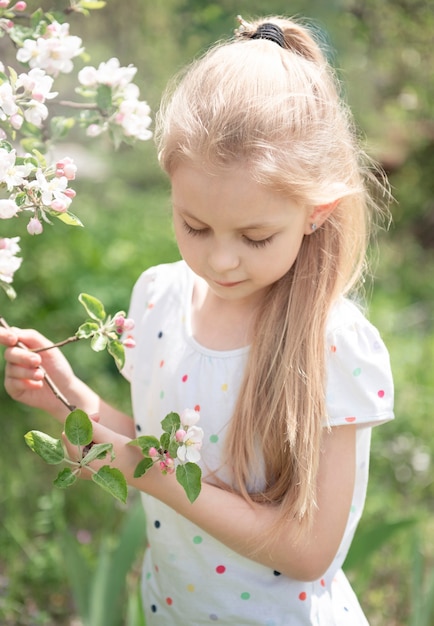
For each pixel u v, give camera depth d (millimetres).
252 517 1434
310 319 1431
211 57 1388
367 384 1435
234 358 1486
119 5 5957
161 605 1633
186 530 1550
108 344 1335
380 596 2799
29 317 4422
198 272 1370
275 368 1443
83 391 1638
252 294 1503
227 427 1479
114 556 2051
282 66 1358
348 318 1465
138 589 1983
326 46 1842
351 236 1474
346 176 1421
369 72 5500
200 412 1496
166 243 5969
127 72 1569
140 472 1273
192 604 1572
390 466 3502
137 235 6102
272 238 1309
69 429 1225
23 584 2723
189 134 1281
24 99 1383
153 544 1635
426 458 3502
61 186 1274
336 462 1447
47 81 1372
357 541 2072
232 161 1252
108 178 7762
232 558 1530
